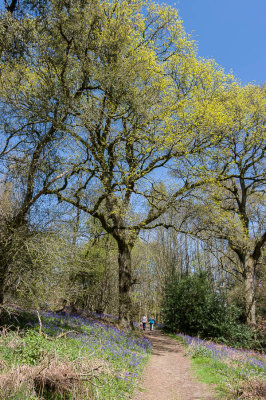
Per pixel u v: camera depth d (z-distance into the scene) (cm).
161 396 730
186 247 3091
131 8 1360
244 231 1758
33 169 834
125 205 1345
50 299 851
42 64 950
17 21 829
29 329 758
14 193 842
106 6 1262
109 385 645
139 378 831
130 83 1141
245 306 1945
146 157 1367
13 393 441
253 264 1989
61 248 852
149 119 1259
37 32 859
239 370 902
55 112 884
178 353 1409
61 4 927
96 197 1309
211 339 1848
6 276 777
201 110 1330
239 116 1705
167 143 1291
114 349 971
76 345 830
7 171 833
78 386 537
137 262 3272
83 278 1800
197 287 2177
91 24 1030
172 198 1420
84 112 985
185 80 1531
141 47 1364
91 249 1867
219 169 1695
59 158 916
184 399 713
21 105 871
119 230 1633
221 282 2742
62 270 844
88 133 1154
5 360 538
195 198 1452
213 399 701
